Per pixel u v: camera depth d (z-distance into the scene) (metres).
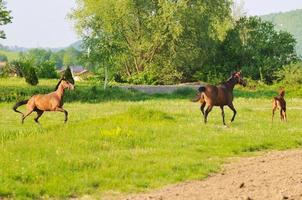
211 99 28.28
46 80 77.88
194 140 22.11
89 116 32.53
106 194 13.69
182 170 16.53
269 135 24.31
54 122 29.50
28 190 13.30
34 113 34.66
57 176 14.71
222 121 29.77
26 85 61.59
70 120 30.28
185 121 28.36
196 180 15.57
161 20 82.19
